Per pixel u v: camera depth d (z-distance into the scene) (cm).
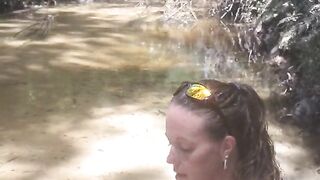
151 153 435
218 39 812
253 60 687
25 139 459
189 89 106
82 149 441
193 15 934
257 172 107
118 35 847
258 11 736
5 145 446
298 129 472
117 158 427
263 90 569
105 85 602
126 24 930
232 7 913
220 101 104
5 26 905
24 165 413
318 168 406
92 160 423
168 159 109
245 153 106
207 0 991
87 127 485
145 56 727
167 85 604
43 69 660
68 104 541
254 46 723
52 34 840
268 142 110
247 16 822
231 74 638
